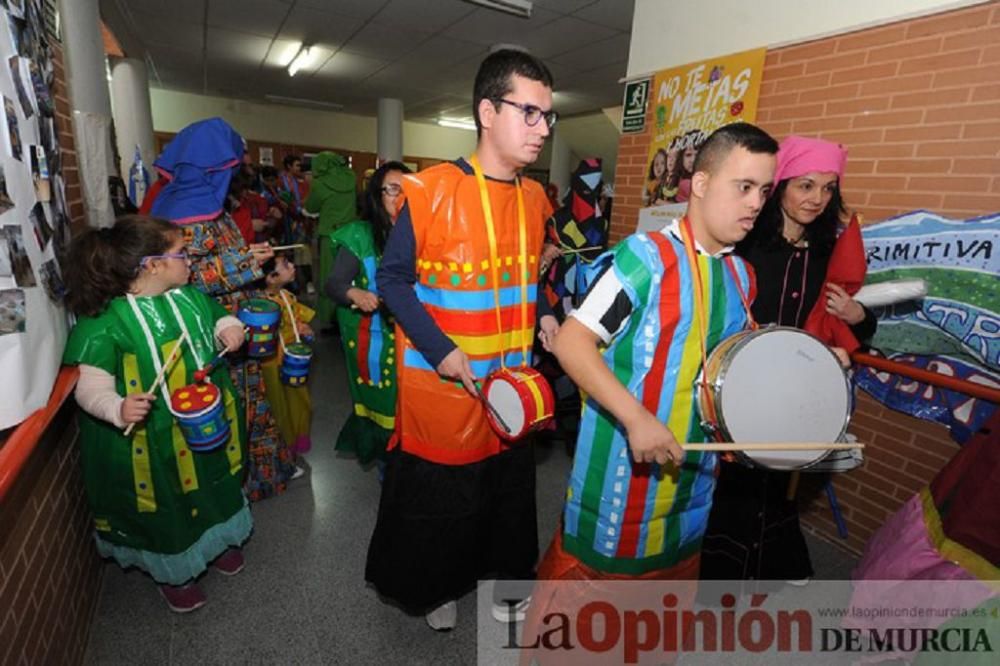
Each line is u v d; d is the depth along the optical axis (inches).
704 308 44.0
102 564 69.6
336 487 95.5
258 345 78.9
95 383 53.4
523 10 178.1
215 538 65.9
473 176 51.3
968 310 73.2
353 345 88.5
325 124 433.4
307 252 249.4
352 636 63.7
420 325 50.3
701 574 69.9
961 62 71.7
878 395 84.0
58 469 53.7
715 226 41.8
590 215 106.7
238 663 59.1
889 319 81.7
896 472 82.3
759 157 39.2
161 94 374.9
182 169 74.3
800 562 73.4
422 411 55.1
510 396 50.9
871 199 82.8
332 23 208.8
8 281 39.0
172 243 58.9
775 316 65.4
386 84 311.3
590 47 215.2
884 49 79.8
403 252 51.6
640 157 125.7
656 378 44.2
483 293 52.3
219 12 203.6
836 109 86.4
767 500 69.6
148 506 59.1
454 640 64.1
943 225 74.7
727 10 103.6
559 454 115.5
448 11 187.0
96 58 114.0
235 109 398.9
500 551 65.1
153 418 57.5
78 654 56.5
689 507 48.9
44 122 49.9
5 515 39.8
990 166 69.9
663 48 118.0
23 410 40.3
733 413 42.1
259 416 87.4
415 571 59.4
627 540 47.8
